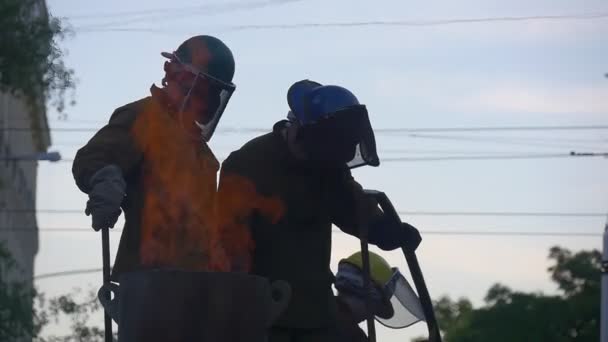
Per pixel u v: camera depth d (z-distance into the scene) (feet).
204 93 19.13
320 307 20.07
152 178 18.83
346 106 19.30
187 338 15.69
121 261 18.74
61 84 70.18
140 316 15.75
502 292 202.69
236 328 15.96
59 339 78.38
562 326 195.00
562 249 204.13
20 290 76.43
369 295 19.08
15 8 68.54
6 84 71.15
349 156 19.58
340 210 20.47
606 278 38.63
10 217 191.62
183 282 15.76
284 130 20.40
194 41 19.27
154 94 19.12
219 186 20.45
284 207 20.13
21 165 200.64
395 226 20.70
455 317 210.79
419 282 20.70
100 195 17.04
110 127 18.56
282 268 20.04
